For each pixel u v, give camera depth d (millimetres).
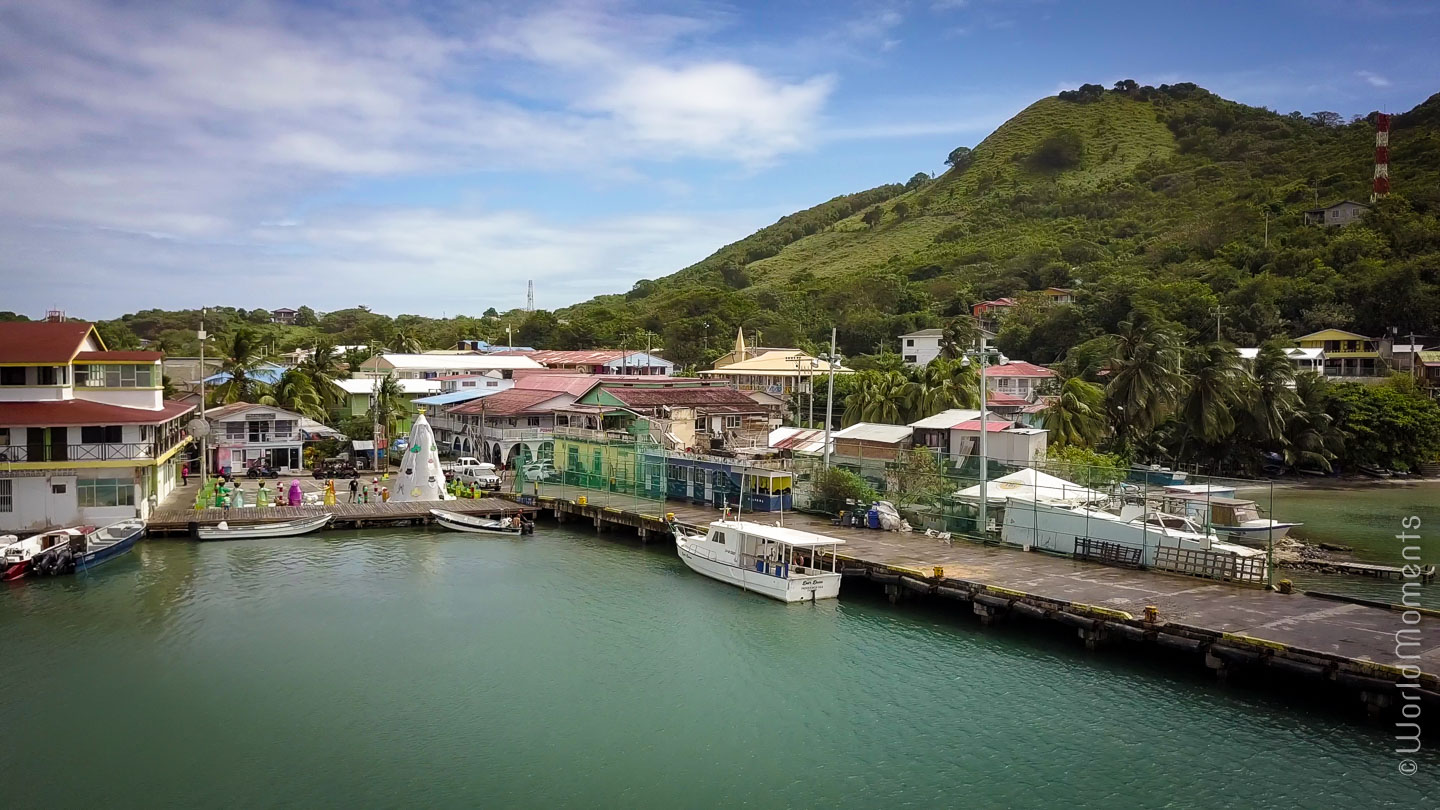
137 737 32594
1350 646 34156
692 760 31266
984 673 38406
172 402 82500
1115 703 35125
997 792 29000
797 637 43156
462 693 36719
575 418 96375
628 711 35125
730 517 63188
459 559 58062
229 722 33938
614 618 46094
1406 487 92188
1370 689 31625
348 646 41750
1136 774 29875
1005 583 44688
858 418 97188
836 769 30609
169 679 37656
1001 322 164250
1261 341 131875
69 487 58844
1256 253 164125
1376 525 70812
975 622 44656
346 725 33750
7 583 50344
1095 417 82750
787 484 66438
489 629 44344
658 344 178625
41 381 59938
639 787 29484
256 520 63562
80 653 40250
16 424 56125
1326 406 99750
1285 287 142750
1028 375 120188
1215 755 30891
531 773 30359
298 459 89312
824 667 39344
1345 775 29391
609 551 61031
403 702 35812
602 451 78750
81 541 54312
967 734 32938
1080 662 39281
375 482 78812
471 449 101250
